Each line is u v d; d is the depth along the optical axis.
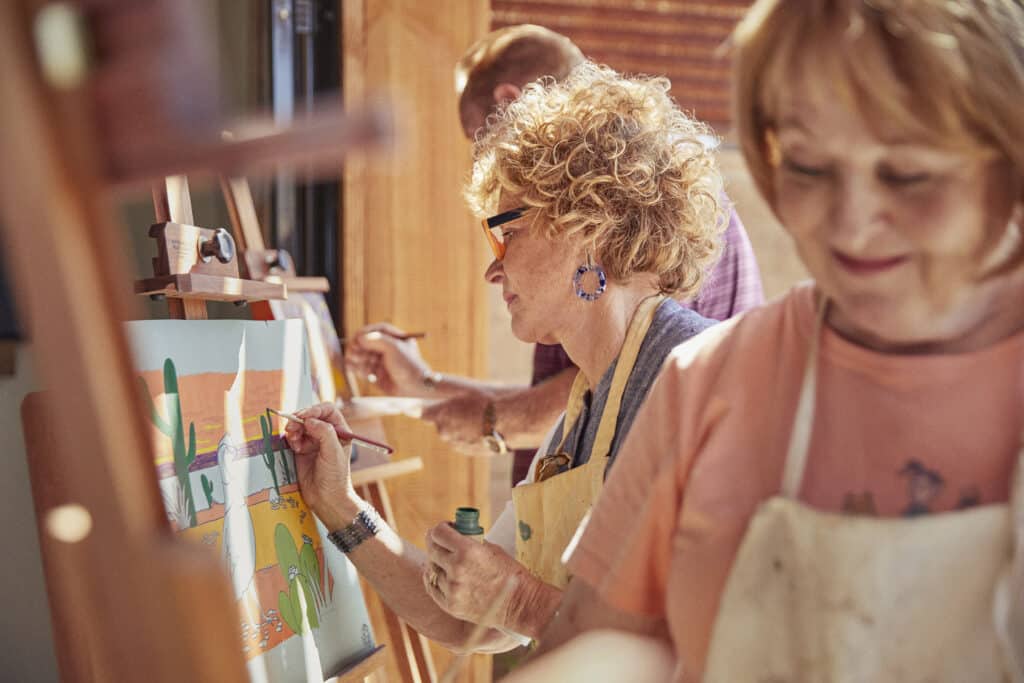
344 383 2.30
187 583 0.56
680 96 3.70
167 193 1.47
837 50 0.72
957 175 0.73
